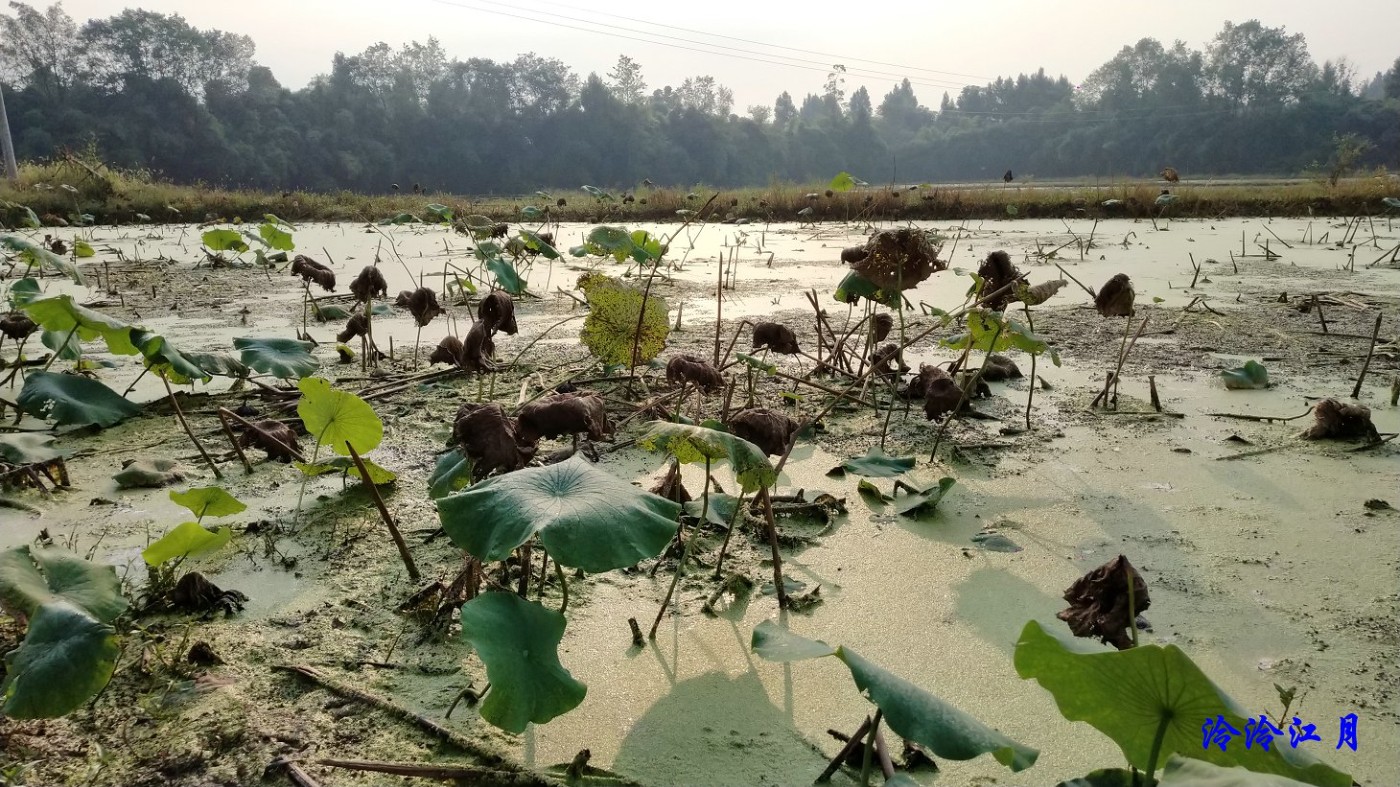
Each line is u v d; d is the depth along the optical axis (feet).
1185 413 15.40
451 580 9.32
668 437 8.30
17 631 8.02
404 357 19.65
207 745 6.75
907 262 14.76
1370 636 8.34
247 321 23.62
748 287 29.99
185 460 12.95
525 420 8.90
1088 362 19.31
